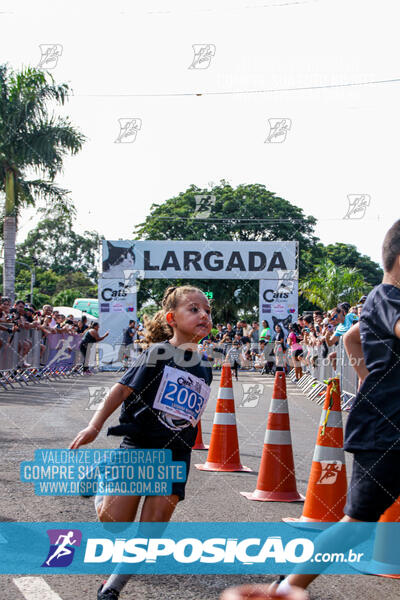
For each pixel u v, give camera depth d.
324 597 3.18
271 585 2.65
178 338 3.10
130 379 2.96
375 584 3.39
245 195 36.50
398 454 2.56
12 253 22.19
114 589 2.81
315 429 8.88
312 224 37.59
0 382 13.09
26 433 7.41
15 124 19.12
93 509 4.45
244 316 30.59
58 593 3.06
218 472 6.08
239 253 20.56
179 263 20.72
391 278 2.72
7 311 13.18
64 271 67.56
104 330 21.62
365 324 2.71
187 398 3.02
